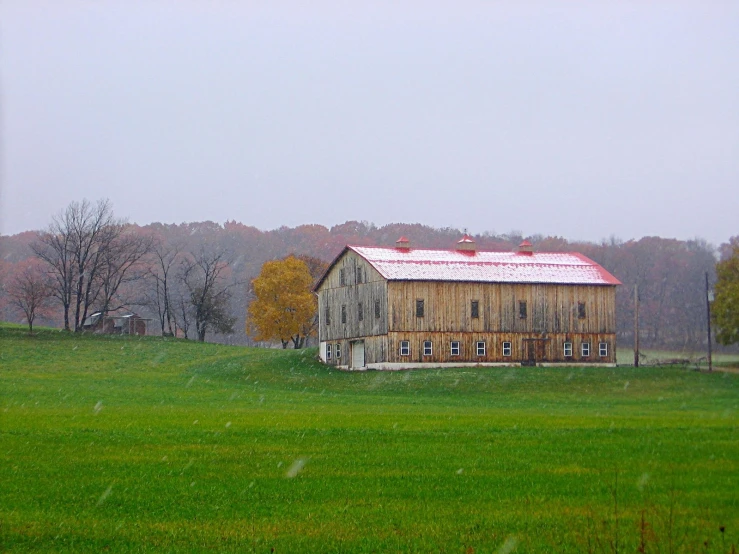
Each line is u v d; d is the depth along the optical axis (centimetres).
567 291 16525
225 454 6156
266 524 3981
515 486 4894
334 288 17238
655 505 4303
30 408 9806
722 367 15512
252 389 13450
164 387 13425
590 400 11794
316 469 5503
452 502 4462
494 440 6906
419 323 15625
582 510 4222
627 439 6894
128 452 6244
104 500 4528
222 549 3541
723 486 4812
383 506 4372
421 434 7312
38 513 4212
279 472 5397
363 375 15050
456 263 16462
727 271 17250
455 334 15812
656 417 9025
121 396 11738
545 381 13750
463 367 15562
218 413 9431
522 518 4056
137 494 4688
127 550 3534
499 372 14788
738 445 6481
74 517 4128
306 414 9388
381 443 6762
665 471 5331
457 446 6556
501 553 3388
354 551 3503
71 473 5347
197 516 4156
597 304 16675
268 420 8606
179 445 6625
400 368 15475
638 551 3409
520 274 16450
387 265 15925
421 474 5300
